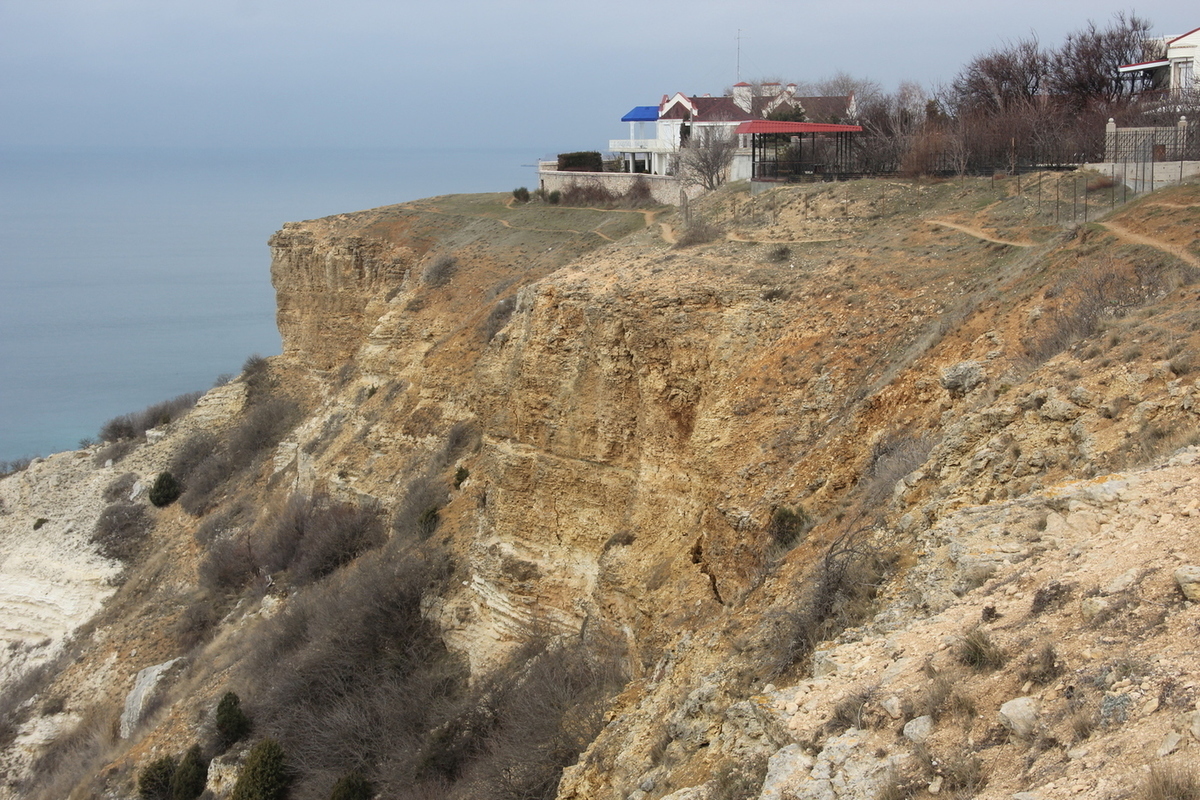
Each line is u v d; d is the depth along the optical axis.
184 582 56.44
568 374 33.12
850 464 21.72
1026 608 10.30
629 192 71.50
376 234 71.25
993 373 19.69
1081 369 15.92
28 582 63.16
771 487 23.05
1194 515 10.25
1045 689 8.86
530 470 34.22
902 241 32.81
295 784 32.56
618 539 29.56
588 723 23.67
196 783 35.47
